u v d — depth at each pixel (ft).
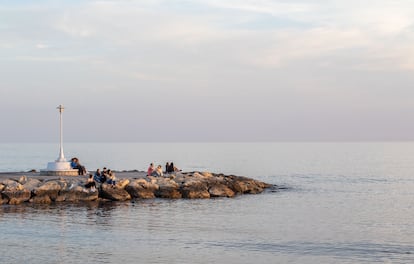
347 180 308.40
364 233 128.16
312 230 131.13
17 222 134.41
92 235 120.57
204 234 123.65
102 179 178.40
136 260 99.76
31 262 97.86
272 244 114.42
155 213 150.92
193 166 461.78
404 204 188.24
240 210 161.38
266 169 423.23
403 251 109.19
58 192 169.27
